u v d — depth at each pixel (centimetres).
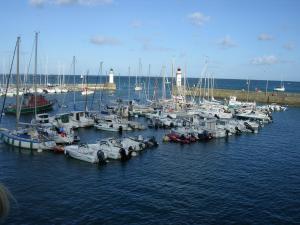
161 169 3625
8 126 5916
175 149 4659
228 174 3488
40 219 2297
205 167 3759
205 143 5141
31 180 3139
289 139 5612
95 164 3722
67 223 2239
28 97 7600
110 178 3244
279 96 12325
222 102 10862
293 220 2367
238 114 7975
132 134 5634
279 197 2814
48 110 8156
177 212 2441
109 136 5362
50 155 4025
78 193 2812
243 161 4072
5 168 3497
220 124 6103
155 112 7656
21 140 4262
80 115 6194
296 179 3341
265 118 7738
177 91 10444
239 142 5284
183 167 3738
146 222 2261
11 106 7450
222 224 2266
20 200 2634
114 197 2727
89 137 5275
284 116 8931
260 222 2317
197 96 13262
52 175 3300
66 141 4484
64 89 13438
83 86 13850
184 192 2886
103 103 10000
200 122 5912
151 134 5681
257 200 2733
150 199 2694
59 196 2738
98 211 2441
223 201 2691
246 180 3281
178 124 6238
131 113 7650
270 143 5241
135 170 3553
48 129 4734
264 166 3841
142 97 12531
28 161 3762
